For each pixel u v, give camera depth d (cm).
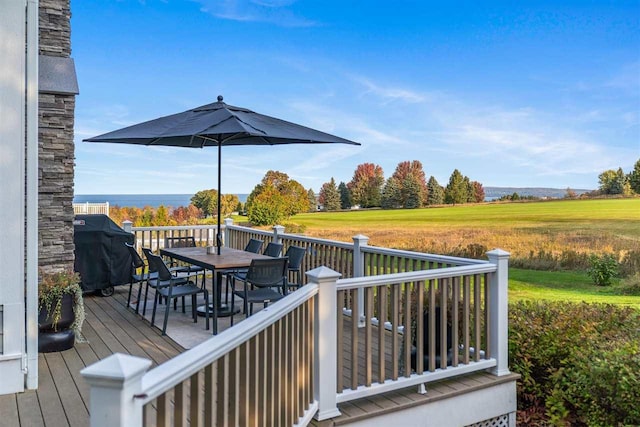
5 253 330
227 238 889
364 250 552
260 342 228
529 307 572
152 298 675
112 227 702
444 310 377
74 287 436
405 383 353
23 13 330
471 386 375
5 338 331
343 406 334
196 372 167
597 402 425
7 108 327
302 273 675
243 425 207
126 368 125
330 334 313
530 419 466
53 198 480
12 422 288
